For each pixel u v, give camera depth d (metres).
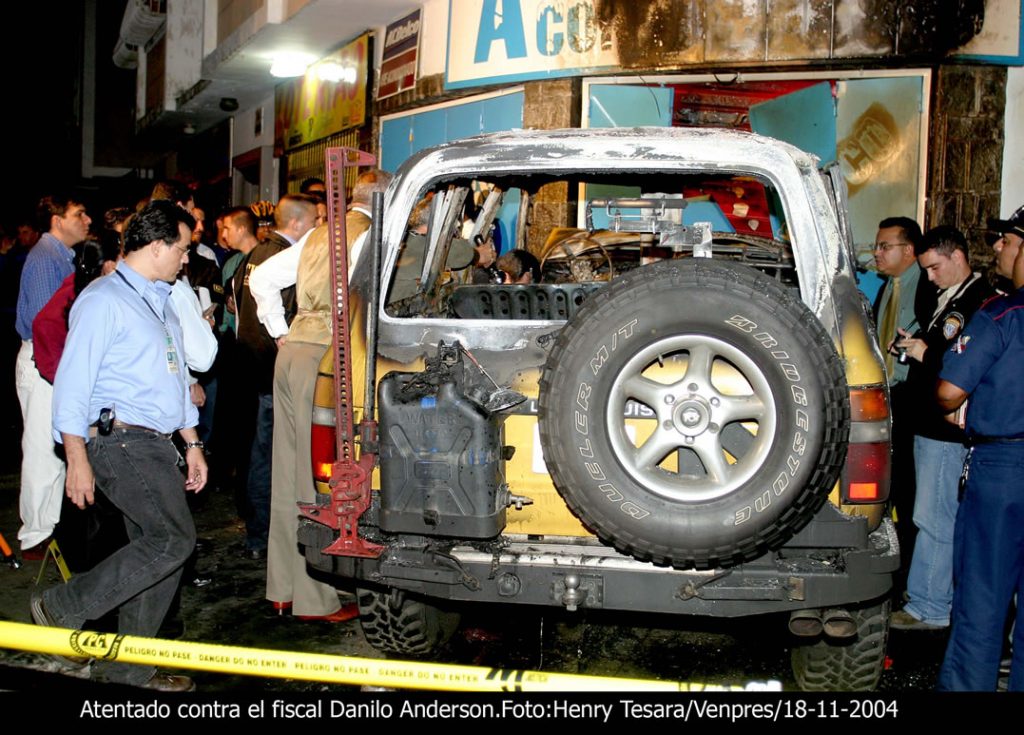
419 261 4.56
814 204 3.56
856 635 3.81
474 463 3.38
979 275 4.79
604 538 3.29
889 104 7.84
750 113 8.33
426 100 10.44
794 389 3.14
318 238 4.84
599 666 4.52
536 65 8.70
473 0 9.27
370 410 3.59
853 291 3.52
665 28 8.11
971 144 7.74
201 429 7.55
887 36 7.61
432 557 3.53
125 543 4.66
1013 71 7.74
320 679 3.15
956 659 3.82
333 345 3.59
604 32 8.33
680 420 3.25
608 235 5.43
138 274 3.95
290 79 14.77
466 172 3.76
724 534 3.17
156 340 3.92
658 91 8.43
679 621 5.07
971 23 7.55
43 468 5.76
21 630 3.29
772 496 3.15
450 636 4.83
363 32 11.85
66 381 3.75
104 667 4.10
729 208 7.71
